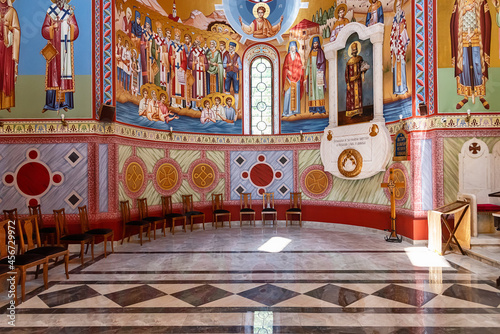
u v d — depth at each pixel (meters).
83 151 8.09
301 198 11.57
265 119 12.04
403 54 8.48
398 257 6.93
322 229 10.58
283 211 11.80
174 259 6.97
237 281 5.49
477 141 7.72
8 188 8.03
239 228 10.95
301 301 4.61
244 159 11.84
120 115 8.67
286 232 10.08
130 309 4.39
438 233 7.13
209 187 11.48
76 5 8.09
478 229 7.84
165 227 10.41
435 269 6.05
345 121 10.43
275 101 12.01
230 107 11.79
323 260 6.75
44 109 8.05
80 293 5.00
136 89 9.33
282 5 11.56
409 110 8.33
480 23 7.73
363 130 9.66
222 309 4.36
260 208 11.83
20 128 8.02
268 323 3.93
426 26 7.86
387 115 9.25
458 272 5.85
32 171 8.05
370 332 3.69
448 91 7.76
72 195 8.06
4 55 8.01
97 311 4.34
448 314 4.14
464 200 7.41
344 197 10.69
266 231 10.29
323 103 11.18
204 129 11.40
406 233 8.43
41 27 8.05
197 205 11.23
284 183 11.79
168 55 10.47
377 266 6.27
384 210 9.38
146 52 9.70
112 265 6.55
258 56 12.07
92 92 8.07
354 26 9.91
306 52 11.41
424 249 7.61
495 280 5.41
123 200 8.76
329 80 10.80
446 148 7.76
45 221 8.03
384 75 9.30
